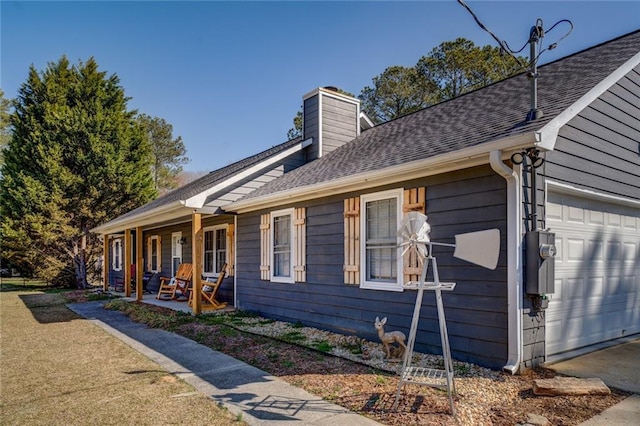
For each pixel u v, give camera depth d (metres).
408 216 3.72
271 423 3.21
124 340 6.41
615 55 5.89
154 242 15.46
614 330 5.76
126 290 12.70
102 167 17.27
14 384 4.32
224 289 10.22
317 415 3.35
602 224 5.68
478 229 4.60
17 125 17.56
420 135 6.61
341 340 5.98
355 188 6.17
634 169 6.12
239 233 9.47
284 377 4.36
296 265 7.50
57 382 4.37
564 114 4.25
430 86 19.81
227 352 5.47
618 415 3.24
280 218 8.21
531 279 4.25
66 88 17.92
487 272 4.49
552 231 4.84
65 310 10.02
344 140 10.23
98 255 18.45
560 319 4.89
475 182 4.67
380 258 5.95
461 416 3.23
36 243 17.09
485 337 4.48
